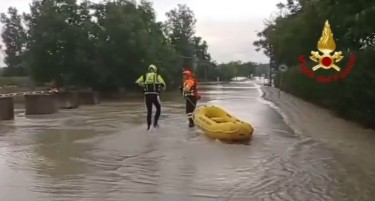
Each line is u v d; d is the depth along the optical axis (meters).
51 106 25.00
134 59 46.12
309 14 32.09
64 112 25.91
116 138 14.82
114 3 46.31
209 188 8.52
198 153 12.07
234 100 35.38
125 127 17.83
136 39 45.78
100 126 18.30
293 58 42.97
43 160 11.24
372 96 17.47
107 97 44.34
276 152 12.29
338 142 14.12
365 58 17.89
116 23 45.00
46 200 7.77
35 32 44.22
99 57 44.97
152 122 19.41
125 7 47.66
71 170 10.09
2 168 10.31
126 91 48.75
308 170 10.10
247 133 13.97
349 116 20.55
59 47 44.16
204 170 10.03
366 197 7.93
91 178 9.32
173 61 59.16
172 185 8.74
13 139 14.85
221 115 16.91
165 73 55.38
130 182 8.98
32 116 23.39
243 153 12.11
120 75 46.47
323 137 15.20
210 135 14.51
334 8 17.41
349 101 19.86
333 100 23.69
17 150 12.70
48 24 43.66
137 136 15.22
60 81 45.38
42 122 20.20
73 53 44.12
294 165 10.63
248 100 35.53
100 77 44.81
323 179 9.25
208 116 16.83
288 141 14.25
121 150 12.58
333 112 24.33
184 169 10.13
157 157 11.53
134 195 8.05
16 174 9.71
